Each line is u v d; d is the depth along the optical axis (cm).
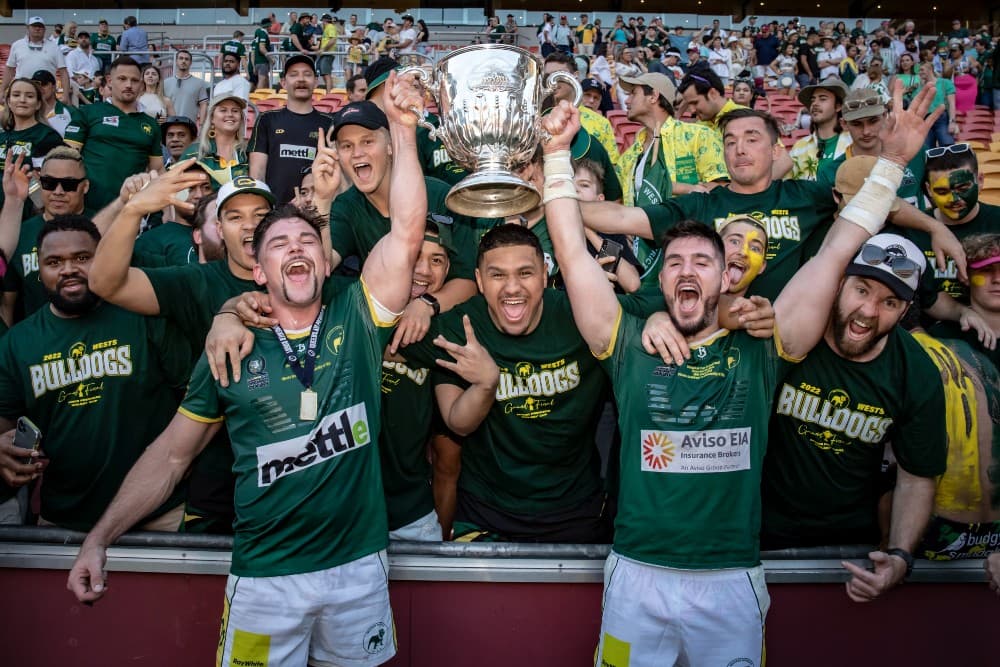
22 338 351
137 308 333
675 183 543
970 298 392
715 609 275
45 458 334
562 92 527
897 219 418
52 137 643
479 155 288
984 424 329
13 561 328
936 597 333
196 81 1141
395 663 330
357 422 285
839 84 619
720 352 288
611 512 364
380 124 378
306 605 273
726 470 281
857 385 319
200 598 328
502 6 2633
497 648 329
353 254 404
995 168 1139
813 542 344
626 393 293
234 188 341
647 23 2370
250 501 279
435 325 349
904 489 325
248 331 287
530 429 342
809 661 330
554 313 341
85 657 329
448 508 389
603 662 286
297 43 1468
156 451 300
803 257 399
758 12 2898
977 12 2798
